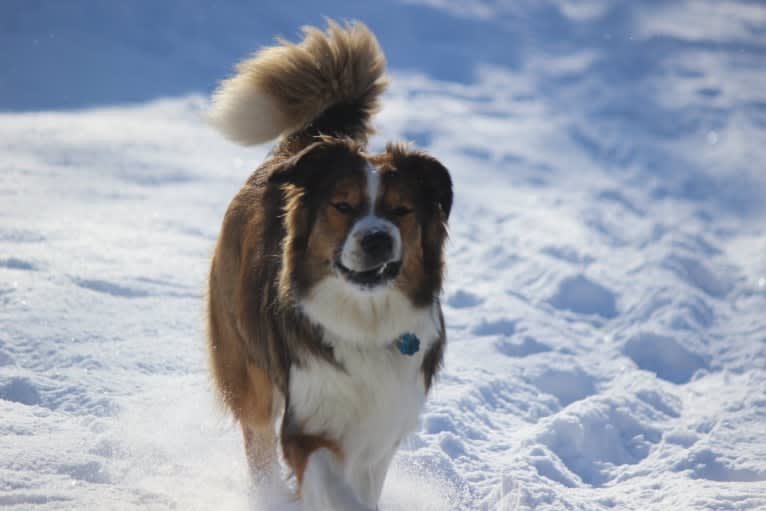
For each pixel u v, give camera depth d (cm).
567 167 2369
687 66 3469
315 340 674
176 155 2144
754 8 4422
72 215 1595
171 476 771
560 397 1125
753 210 2048
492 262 1614
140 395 927
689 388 1152
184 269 1346
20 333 1046
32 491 679
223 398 844
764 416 1029
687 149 2523
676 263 1590
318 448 671
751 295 1497
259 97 884
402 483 816
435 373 740
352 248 640
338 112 902
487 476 853
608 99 3052
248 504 741
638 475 906
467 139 2503
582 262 1611
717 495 803
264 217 761
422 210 692
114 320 1121
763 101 3008
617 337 1318
